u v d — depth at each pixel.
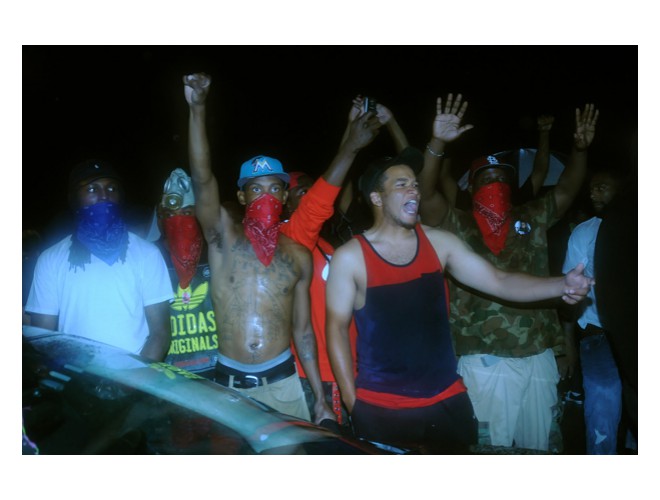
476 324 4.05
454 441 3.47
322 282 4.06
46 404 2.38
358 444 2.53
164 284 3.68
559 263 5.43
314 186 3.90
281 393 3.69
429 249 3.61
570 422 5.45
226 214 3.79
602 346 4.36
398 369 3.47
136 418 2.37
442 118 3.96
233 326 3.70
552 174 5.67
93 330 3.52
